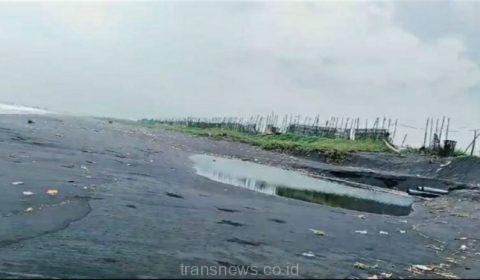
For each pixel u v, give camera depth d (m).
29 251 7.88
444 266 10.41
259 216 14.03
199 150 48.50
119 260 7.78
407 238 13.82
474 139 49.53
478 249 13.27
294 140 73.38
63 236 9.02
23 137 27.00
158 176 20.22
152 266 7.61
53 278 6.64
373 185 36.91
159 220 11.43
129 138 44.41
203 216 12.73
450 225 17.84
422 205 25.62
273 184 26.19
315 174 39.50
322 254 10.05
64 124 47.78
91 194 13.61
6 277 6.49
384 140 64.19
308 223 14.04
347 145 59.84
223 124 112.69
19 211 10.57
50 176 15.64
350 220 16.09
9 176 14.48
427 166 42.62
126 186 16.06
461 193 29.92
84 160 21.62
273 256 9.25
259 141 71.00
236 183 23.59
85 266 7.31
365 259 10.16
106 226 10.14
